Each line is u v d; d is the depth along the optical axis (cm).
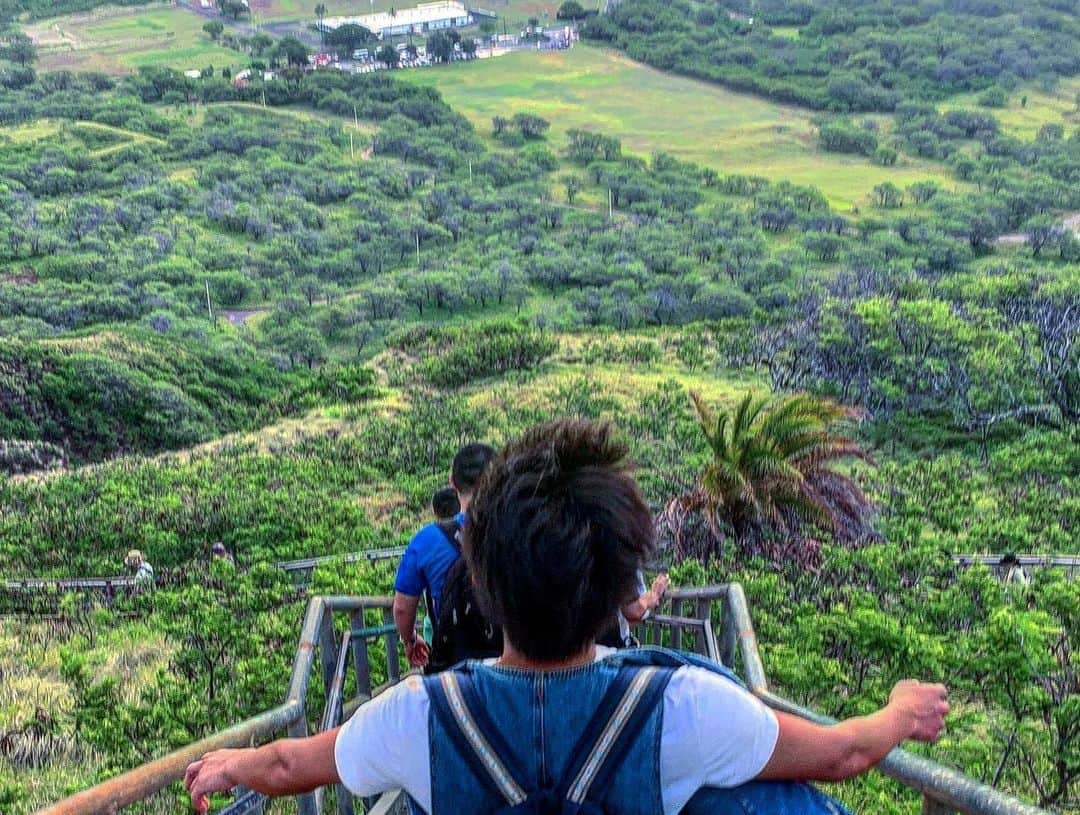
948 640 1027
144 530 2247
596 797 156
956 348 2883
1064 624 1056
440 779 159
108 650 1353
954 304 3447
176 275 14800
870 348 3003
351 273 16500
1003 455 2400
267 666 990
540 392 3522
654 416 3033
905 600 1311
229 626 1184
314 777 174
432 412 3369
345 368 3975
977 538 1820
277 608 1384
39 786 828
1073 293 3353
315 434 3294
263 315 14238
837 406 1889
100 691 947
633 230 18388
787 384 3166
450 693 163
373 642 912
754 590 1339
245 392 6150
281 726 348
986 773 799
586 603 160
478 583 167
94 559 2172
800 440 1816
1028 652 884
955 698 973
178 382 5884
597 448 171
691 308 12812
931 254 15662
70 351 5622
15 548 2241
